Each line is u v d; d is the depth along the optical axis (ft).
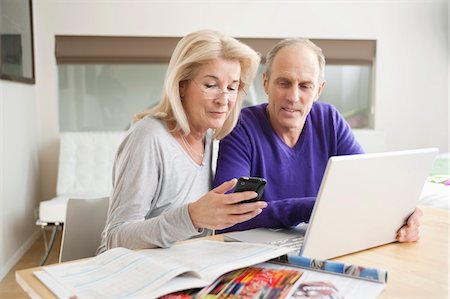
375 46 13.51
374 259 3.22
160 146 4.05
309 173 5.12
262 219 3.81
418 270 2.99
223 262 2.69
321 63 4.81
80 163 11.56
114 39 12.32
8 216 9.43
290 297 2.37
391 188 3.33
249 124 5.03
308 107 4.75
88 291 2.36
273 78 4.72
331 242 3.14
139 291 2.31
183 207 3.17
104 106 12.69
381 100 13.69
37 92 12.12
